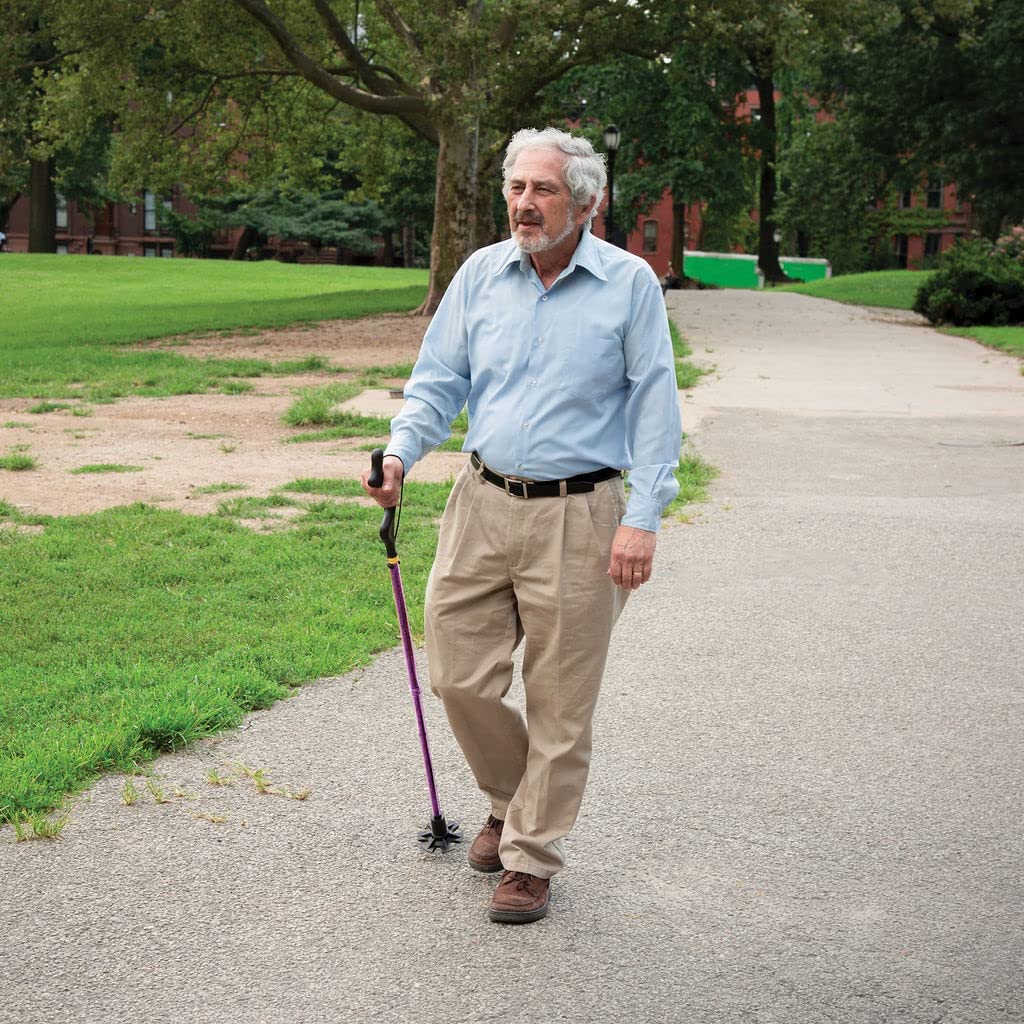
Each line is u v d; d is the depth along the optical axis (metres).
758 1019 2.99
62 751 4.39
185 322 26.52
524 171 3.28
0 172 28.22
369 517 8.48
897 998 3.09
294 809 4.13
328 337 23.59
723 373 17.72
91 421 13.20
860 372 18.02
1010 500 9.26
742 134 47.44
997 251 28.14
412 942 3.34
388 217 63.59
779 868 3.78
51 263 45.28
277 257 69.75
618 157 46.72
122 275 41.59
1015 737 4.83
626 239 49.22
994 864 3.81
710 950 3.31
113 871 3.70
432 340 3.65
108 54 25.86
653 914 3.50
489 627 3.54
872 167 40.66
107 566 7.14
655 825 4.06
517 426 3.40
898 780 4.43
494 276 3.49
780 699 5.23
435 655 3.58
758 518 8.59
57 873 3.68
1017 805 4.23
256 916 3.46
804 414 13.66
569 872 3.75
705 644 5.96
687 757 4.62
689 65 32.97
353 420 12.71
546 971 3.20
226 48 27.95
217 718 4.82
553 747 3.48
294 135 31.33
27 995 3.08
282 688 5.18
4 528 8.23
